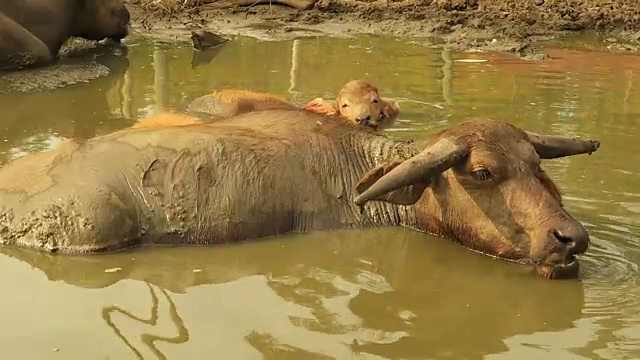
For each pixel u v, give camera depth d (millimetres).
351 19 23016
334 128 9867
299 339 6750
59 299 7387
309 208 9219
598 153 11570
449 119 13406
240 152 9102
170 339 6684
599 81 16109
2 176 9070
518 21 22422
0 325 6855
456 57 18531
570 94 15039
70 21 18547
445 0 24031
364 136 9867
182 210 8781
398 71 17156
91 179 8695
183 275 8008
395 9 23797
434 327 7082
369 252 8734
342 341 6754
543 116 13547
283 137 9508
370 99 13180
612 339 6906
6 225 8547
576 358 6574
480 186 8547
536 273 8266
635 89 15477
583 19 22562
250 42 20391
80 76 16531
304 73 17000
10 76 16234
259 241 8930
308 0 23969
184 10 23594
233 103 13047
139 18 22625
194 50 19422
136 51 19250
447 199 8914
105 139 9289
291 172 9211
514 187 8422
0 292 7477
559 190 9562
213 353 6477
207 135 9242
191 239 8773
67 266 8094
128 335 6742
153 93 15211
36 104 14352
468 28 21859
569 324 7191
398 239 9102
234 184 8938
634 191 10195
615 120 13297
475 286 7961
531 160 8555
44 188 8719
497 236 8547
